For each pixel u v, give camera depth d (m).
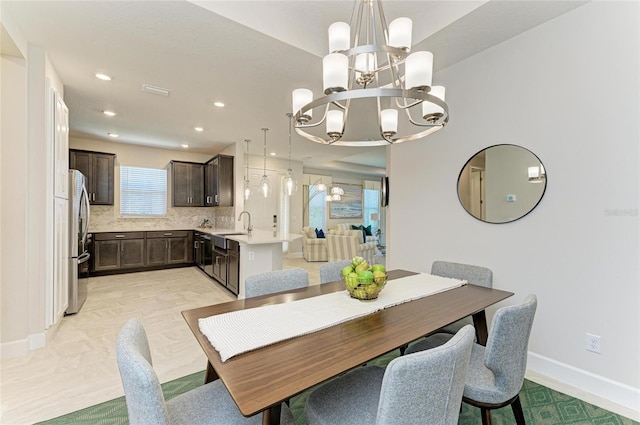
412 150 3.22
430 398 0.89
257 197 7.19
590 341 2.02
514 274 2.41
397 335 1.28
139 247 5.83
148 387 0.83
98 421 1.74
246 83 3.16
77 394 1.99
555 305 2.18
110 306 3.75
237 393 0.87
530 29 2.29
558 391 2.03
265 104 3.76
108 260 5.53
